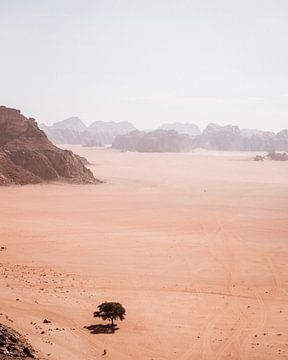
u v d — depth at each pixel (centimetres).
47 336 6009
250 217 15400
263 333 6562
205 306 7581
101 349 5878
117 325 6675
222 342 6241
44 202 17250
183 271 9494
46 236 12094
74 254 10531
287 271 9594
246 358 5816
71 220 14300
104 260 10144
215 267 9794
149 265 9856
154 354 5847
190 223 14325
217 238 12406
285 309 7531
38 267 9450
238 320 7019
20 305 7125
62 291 7988
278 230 13462
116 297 7862
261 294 8244
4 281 8294
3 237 11744
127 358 5691
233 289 8475
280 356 5872
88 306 7338
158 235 12631
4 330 5403
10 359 4606
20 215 14662
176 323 6825
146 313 7175
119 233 12756
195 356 5831
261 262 10206
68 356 5450
